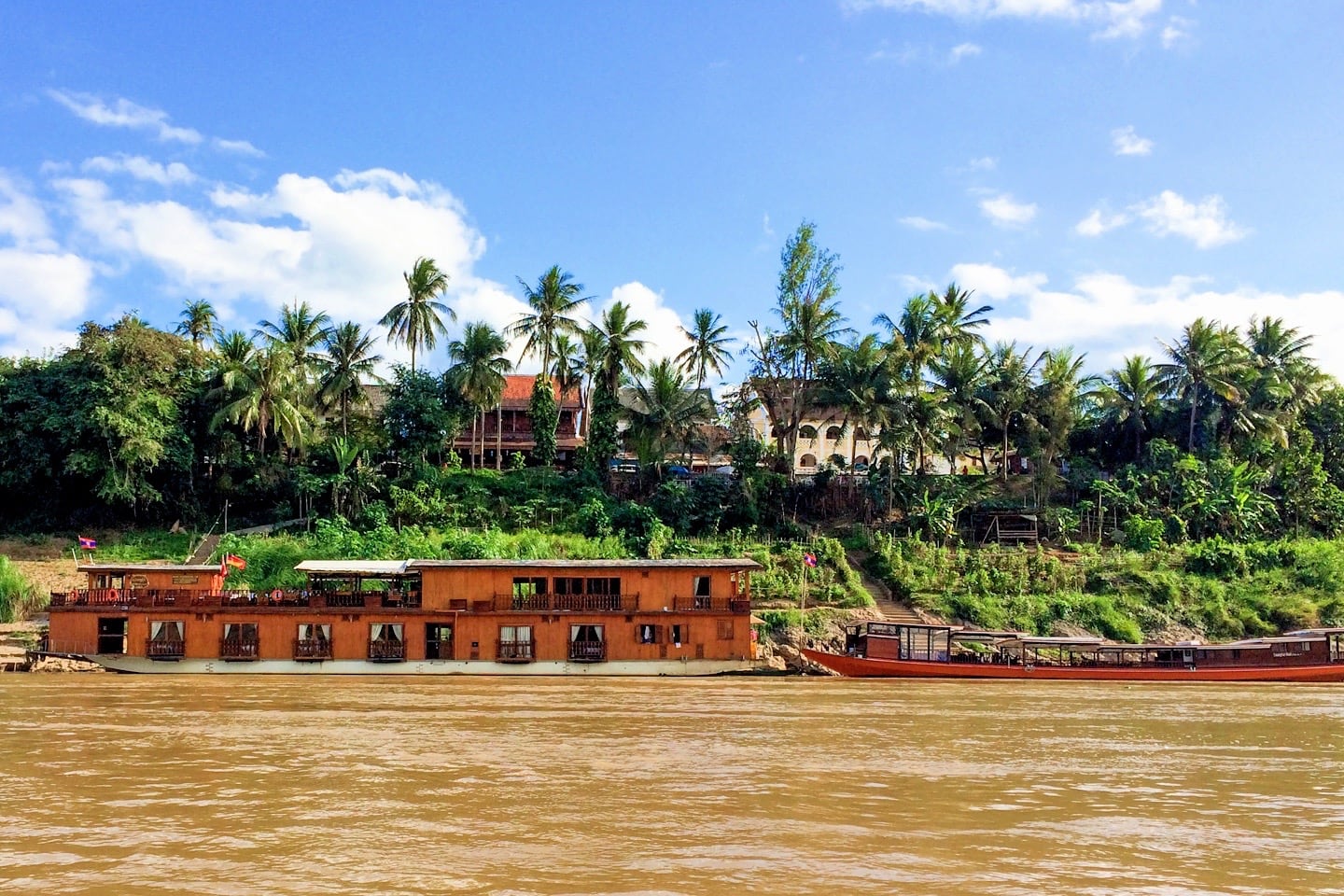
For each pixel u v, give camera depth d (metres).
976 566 62.56
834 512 71.12
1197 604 60.28
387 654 48.22
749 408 75.19
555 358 77.00
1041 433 75.12
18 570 56.16
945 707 36.81
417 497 65.69
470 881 15.38
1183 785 23.30
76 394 62.00
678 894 14.77
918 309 74.69
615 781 22.78
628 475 73.94
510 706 36.28
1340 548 66.50
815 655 49.81
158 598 48.59
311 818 19.28
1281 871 16.44
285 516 67.19
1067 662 49.97
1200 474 71.62
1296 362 81.94
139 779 22.75
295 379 69.25
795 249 73.75
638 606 48.94
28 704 35.94
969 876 15.82
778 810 20.08
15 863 16.22
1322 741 29.95
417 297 74.75
